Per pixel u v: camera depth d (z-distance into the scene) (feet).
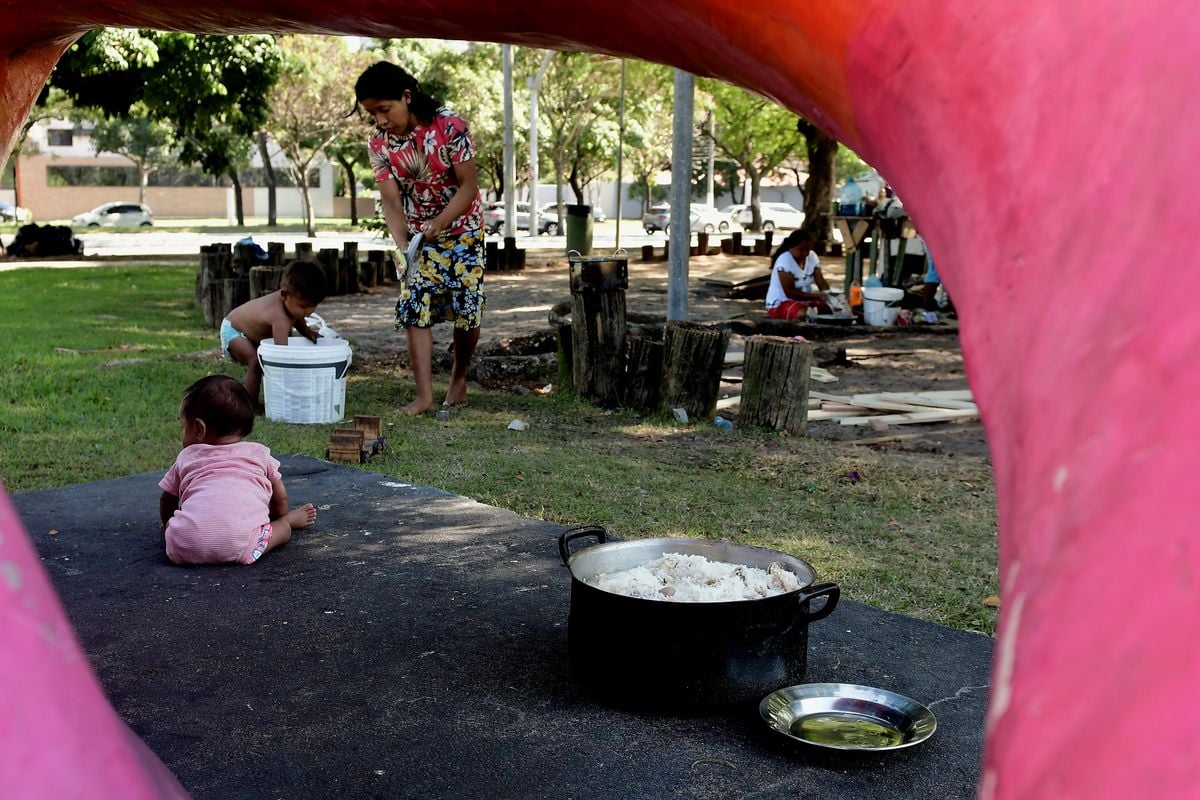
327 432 21.39
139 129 190.19
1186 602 1.47
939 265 2.51
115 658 10.57
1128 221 1.93
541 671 10.38
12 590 1.98
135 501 15.80
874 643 11.23
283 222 200.44
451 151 22.36
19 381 25.54
